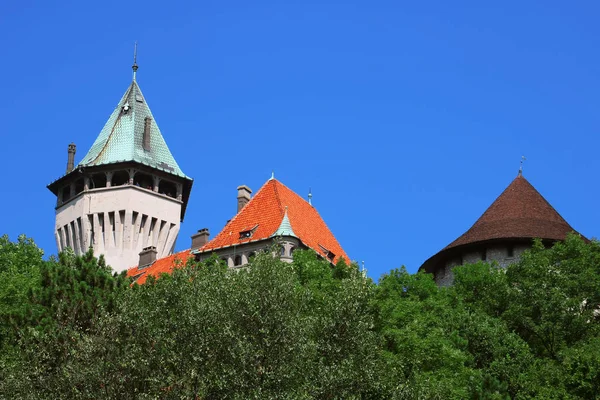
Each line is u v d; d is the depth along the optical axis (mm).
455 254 76562
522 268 67375
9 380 39438
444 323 57438
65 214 95438
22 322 44000
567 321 60969
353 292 44562
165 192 97250
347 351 42344
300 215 79750
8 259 70625
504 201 78562
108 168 93875
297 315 41625
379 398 42531
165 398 37750
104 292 45094
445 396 46594
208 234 82250
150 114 98812
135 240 92438
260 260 42844
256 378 38625
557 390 51469
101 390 38219
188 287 41531
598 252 69438
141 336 39438
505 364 54688
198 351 38812
